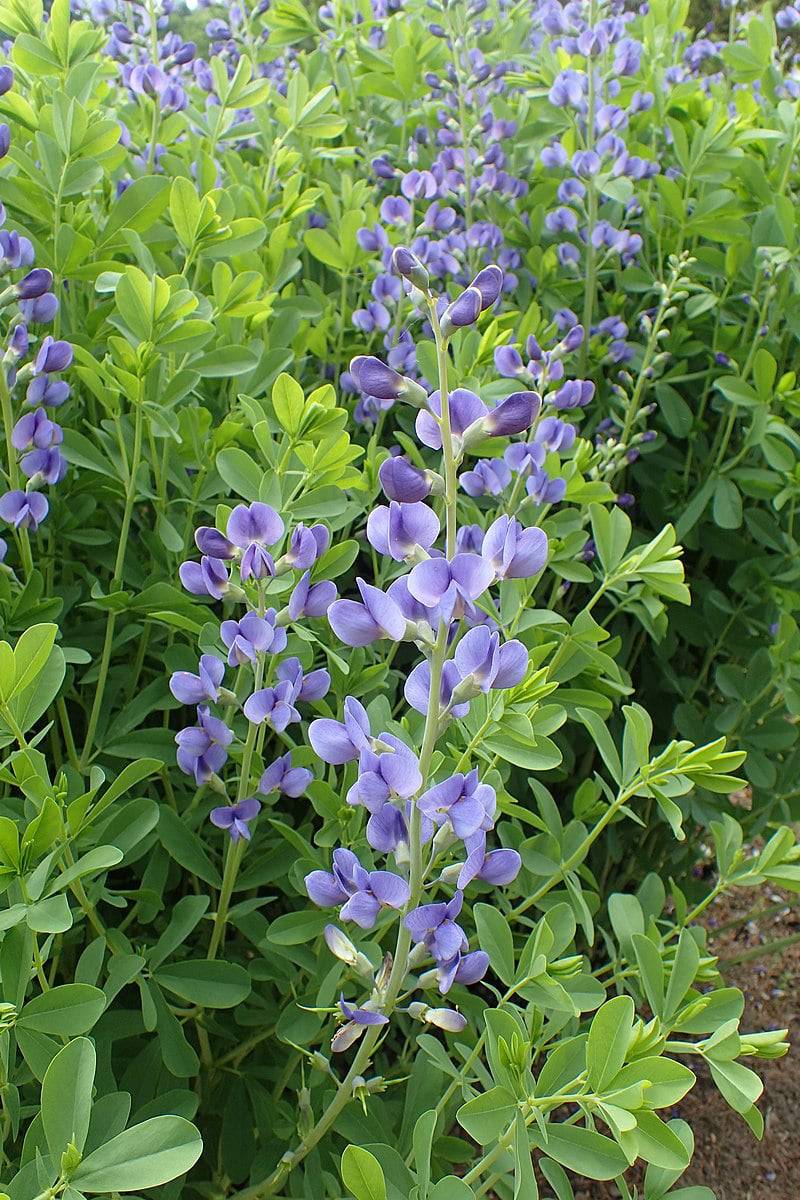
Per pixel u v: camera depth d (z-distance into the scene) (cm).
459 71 108
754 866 68
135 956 62
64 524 75
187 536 77
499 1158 61
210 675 60
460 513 84
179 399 72
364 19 134
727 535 108
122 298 67
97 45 89
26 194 76
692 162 107
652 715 110
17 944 54
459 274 101
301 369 91
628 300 117
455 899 50
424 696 50
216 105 106
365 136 122
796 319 104
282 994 74
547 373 78
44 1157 51
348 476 71
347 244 94
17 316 68
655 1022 57
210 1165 75
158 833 65
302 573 68
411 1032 81
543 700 75
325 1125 59
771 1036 56
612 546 76
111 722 77
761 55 132
